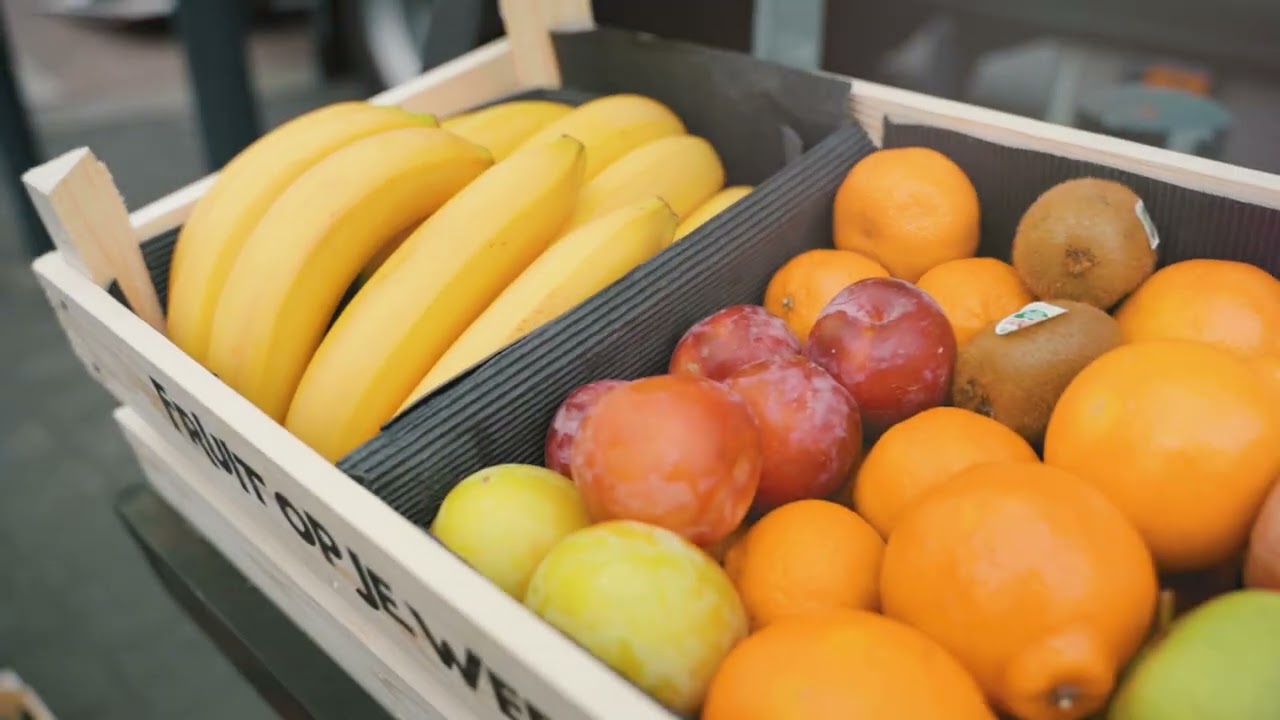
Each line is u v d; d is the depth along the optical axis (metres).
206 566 0.89
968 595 0.45
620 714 0.40
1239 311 0.62
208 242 0.76
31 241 2.53
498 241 0.71
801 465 0.60
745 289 0.76
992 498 0.47
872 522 0.60
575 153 0.75
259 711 1.50
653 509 0.52
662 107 0.96
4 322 2.38
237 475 0.68
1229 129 1.28
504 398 0.61
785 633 0.45
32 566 1.76
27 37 3.75
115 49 3.67
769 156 0.93
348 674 0.77
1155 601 0.47
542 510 0.56
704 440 0.52
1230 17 1.43
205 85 2.10
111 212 0.76
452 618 0.48
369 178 0.72
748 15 1.29
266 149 0.80
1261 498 0.50
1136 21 1.50
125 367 0.76
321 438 0.68
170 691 1.54
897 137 0.84
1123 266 0.67
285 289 0.70
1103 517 0.46
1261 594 0.44
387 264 0.72
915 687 0.42
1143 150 0.71
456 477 0.61
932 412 0.61
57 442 2.04
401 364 0.68
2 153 2.39
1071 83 1.63
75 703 1.52
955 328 0.73
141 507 0.98
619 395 0.54
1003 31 1.58
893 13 1.51
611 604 0.48
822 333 0.67
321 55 3.36
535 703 0.46
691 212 0.89
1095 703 0.44
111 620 1.66
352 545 0.55
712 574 0.51
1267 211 0.65
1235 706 0.40
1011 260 0.81
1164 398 0.50
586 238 0.70
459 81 1.00
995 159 0.78
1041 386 0.61
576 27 1.03
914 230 0.76
